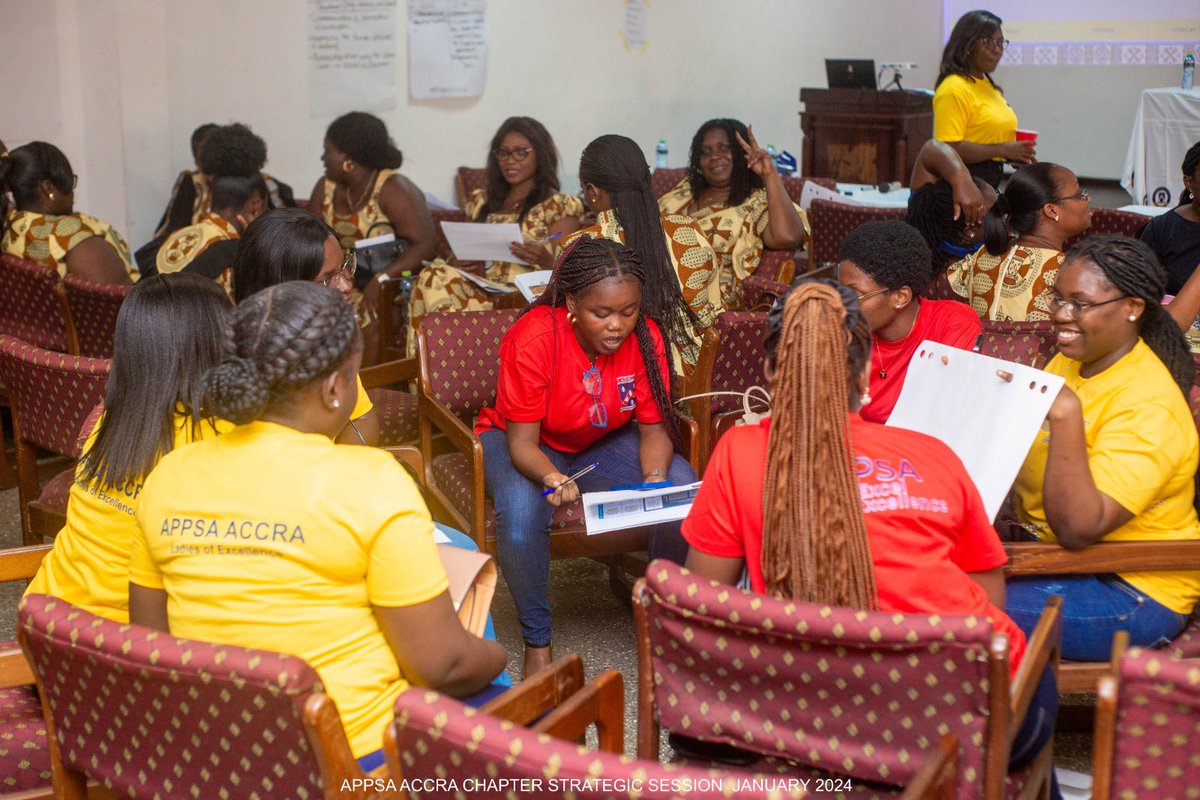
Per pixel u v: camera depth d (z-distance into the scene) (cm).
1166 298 407
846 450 169
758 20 877
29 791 190
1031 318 345
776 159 762
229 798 160
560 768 128
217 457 171
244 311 170
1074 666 224
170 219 557
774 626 154
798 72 921
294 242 268
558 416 293
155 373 197
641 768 125
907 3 1018
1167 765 141
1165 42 1087
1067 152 1157
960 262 386
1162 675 135
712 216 451
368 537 166
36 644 165
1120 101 1120
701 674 167
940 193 404
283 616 167
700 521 183
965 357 235
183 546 169
